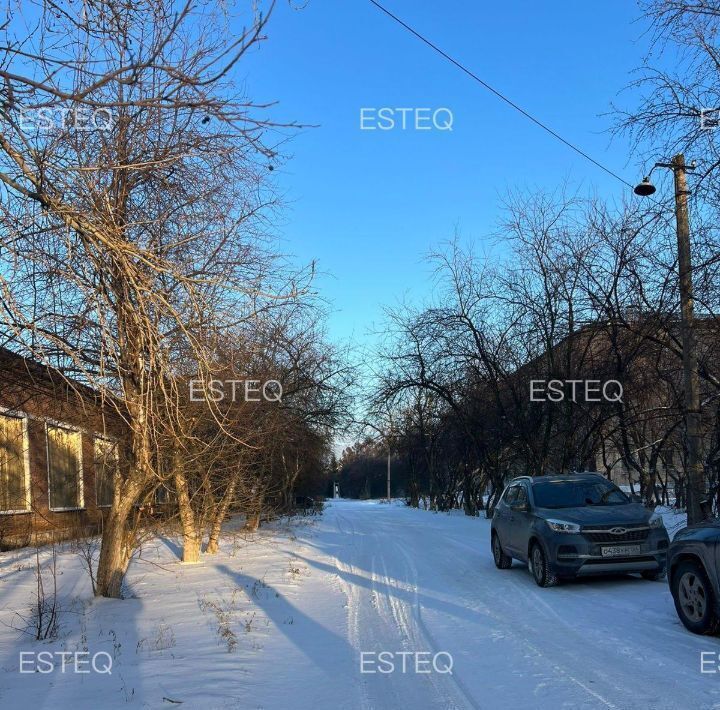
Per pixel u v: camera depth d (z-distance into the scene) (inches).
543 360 895.1
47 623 301.0
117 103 178.9
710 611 260.4
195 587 405.1
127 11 206.2
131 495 370.0
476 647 259.0
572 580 412.2
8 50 179.2
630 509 406.3
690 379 482.9
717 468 597.9
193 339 221.3
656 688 202.7
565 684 209.6
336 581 431.5
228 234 277.4
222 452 428.5
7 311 198.7
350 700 201.5
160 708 189.3
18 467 605.3
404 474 2508.6
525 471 1106.1
